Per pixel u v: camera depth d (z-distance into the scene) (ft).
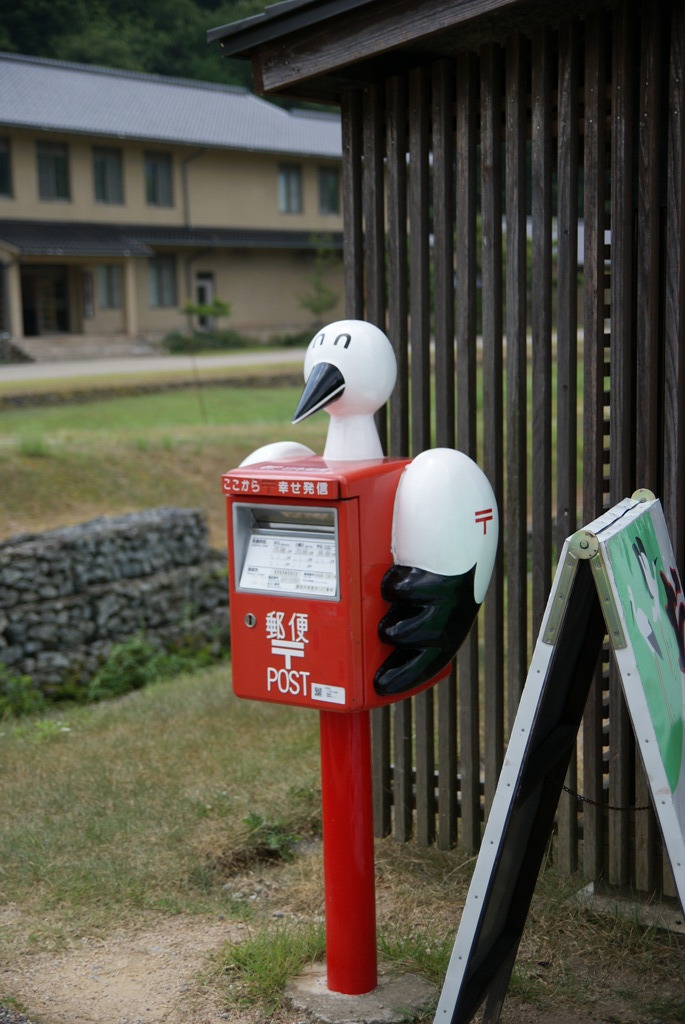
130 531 28.94
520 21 11.03
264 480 9.22
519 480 12.12
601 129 10.88
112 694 25.82
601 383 11.27
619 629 7.31
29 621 25.35
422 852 13.20
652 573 8.48
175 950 11.04
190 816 14.17
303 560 9.33
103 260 118.21
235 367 94.32
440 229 12.44
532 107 11.43
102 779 15.81
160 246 125.70
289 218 141.28
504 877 8.44
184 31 217.56
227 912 11.85
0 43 188.75
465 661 12.66
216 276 134.10
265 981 10.07
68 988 10.27
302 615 9.25
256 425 58.85
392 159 12.70
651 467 10.93
